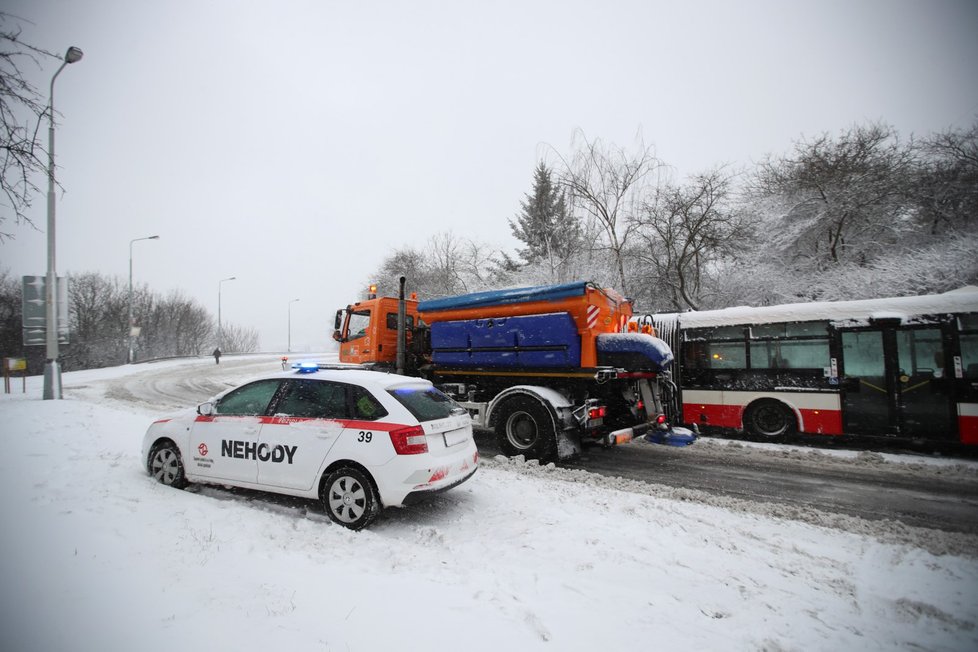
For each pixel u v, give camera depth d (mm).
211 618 2910
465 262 29359
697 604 3395
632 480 6691
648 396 8695
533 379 8570
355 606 3131
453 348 9344
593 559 4047
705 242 16469
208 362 39094
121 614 2930
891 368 8398
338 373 5312
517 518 4965
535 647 2805
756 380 9477
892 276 14406
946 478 6887
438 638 2828
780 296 16422
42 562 3592
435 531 4574
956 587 3729
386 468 4555
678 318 10367
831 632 3125
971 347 7879
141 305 60781
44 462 6766
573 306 7938
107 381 24500
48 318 15727
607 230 18828
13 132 5504
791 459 8047
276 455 5086
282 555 3898
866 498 6035
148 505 4938
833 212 16984
